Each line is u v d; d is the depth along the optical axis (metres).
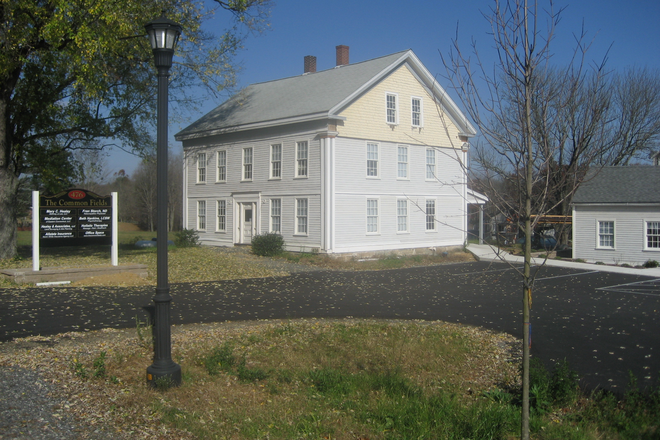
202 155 32.62
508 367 8.42
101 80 20.33
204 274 18.48
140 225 70.31
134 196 71.88
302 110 26.19
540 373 7.06
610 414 6.22
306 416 6.11
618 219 29.08
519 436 5.80
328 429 5.74
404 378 7.55
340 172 25.52
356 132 26.16
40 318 10.75
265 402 6.55
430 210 29.67
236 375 7.56
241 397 6.69
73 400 6.14
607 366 8.45
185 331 10.10
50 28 17.33
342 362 8.38
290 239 26.80
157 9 20.61
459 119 30.89
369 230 26.86
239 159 29.95
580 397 6.92
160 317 6.89
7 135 20.70
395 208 27.92
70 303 12.46
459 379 7.82
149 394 6.48
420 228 29.14
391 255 27.48
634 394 6.48
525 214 5.31
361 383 7.34
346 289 16.72
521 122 5.33
